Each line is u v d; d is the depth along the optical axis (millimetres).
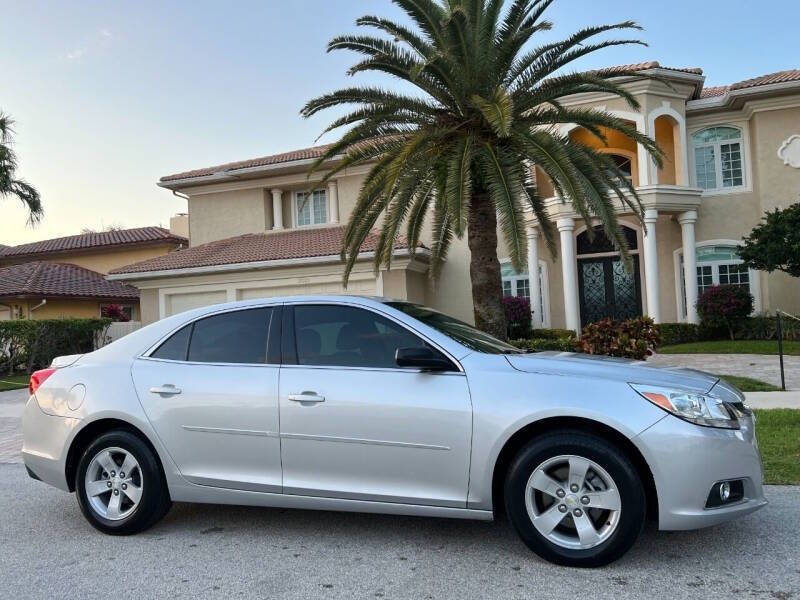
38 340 20469
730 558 4098
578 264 21391
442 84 9977
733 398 4168
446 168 9531
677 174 19422
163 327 5176
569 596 3635
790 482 5715
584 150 9938
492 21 9805
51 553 4613
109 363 5137
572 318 18688
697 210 19750
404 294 17516
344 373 4500
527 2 9992
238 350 4867
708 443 3846
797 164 18953
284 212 22844
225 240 22188
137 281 19859
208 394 4723
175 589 3924
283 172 21797
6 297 24172
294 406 4500
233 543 4691
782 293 19047
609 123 10344
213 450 4691
